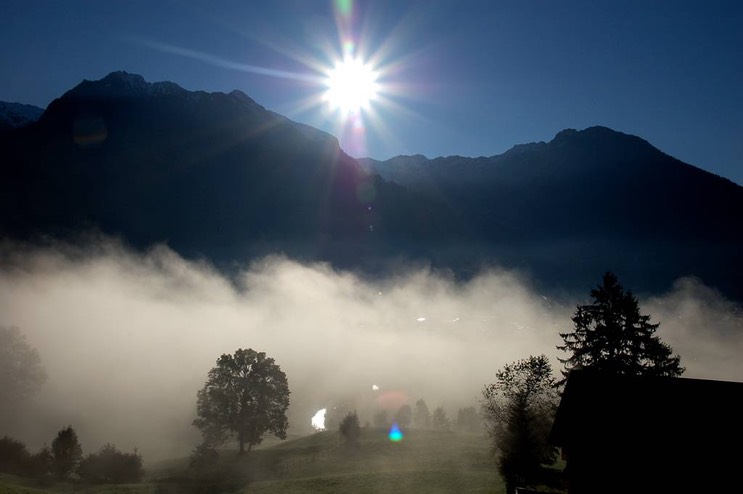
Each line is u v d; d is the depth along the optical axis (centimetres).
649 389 2478
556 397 4294
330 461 6419
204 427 7106
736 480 2058
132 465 5909
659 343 4875
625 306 4884
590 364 4847
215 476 6044
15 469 5612
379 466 5931
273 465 6500
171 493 5225
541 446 4106
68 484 5422
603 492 2309
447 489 4672
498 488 4478
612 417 2397
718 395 2364
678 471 2147
